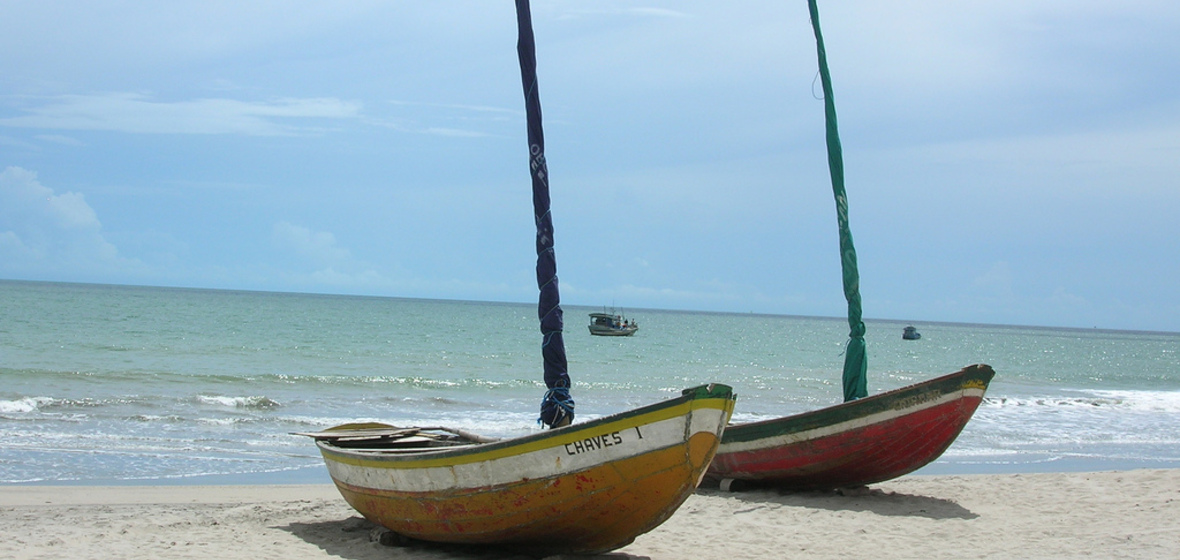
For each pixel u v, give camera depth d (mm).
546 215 9344
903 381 45469
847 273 13117
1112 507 11883
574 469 7676
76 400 22203
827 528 10633
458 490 8227
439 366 41812
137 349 42094
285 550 9195
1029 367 65938
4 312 70750
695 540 9930
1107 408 31734
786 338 106062
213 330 62406
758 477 12914
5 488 12570
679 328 127688
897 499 12578
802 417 12281
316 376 32438
